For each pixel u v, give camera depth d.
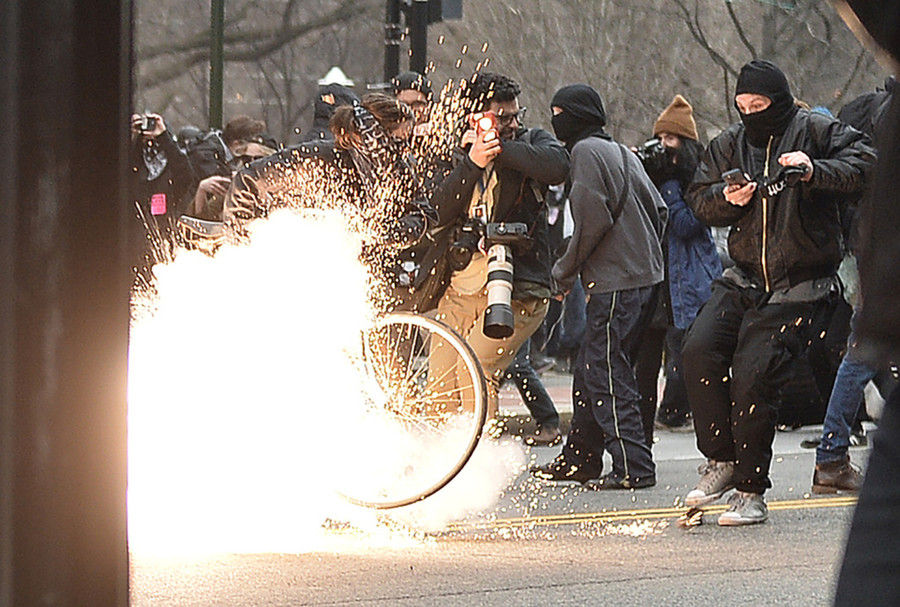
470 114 20.34
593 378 22.44
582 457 22.69
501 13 71.44
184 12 76.88
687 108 26.27
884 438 6.55
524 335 21.25
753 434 18.42
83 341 7.35
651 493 21.98
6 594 7.20
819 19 66.31
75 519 7.32
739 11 70.56
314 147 18.88
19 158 7.24
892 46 6.55
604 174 22.11
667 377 30.56
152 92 76.75
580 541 17.86
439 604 14.31
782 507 20.55
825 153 18.44
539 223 21.08
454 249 20.16
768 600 14.61
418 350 18.17
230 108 78.00
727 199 18.08
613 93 70.44
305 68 77.44
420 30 38.06
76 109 7.35
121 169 7.46
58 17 7.31
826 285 18.42
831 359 25.38
